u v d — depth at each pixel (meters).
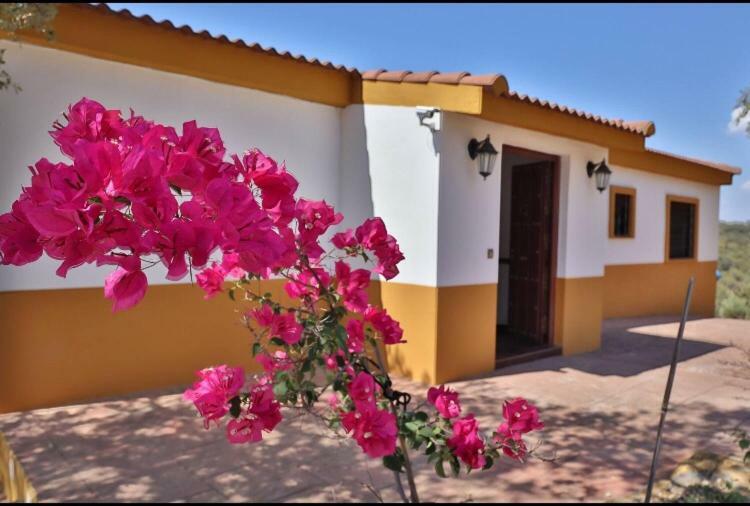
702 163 11.58
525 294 8.04
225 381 2.04
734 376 6.29
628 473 3.79
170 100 5.36
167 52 5.11
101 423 4.52
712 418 4.93
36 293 4.77
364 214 6.43
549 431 4.60
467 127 6.05
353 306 2.31
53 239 1.28
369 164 6.38
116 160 1.27
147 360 5.36
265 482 3.58
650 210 11.57
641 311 11.50
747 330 6.41
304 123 6.32
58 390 4.89
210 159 1.54
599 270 8.01
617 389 5.82
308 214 2.07
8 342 4.66
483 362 6.43
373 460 3.93
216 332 5.77
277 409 2.11
